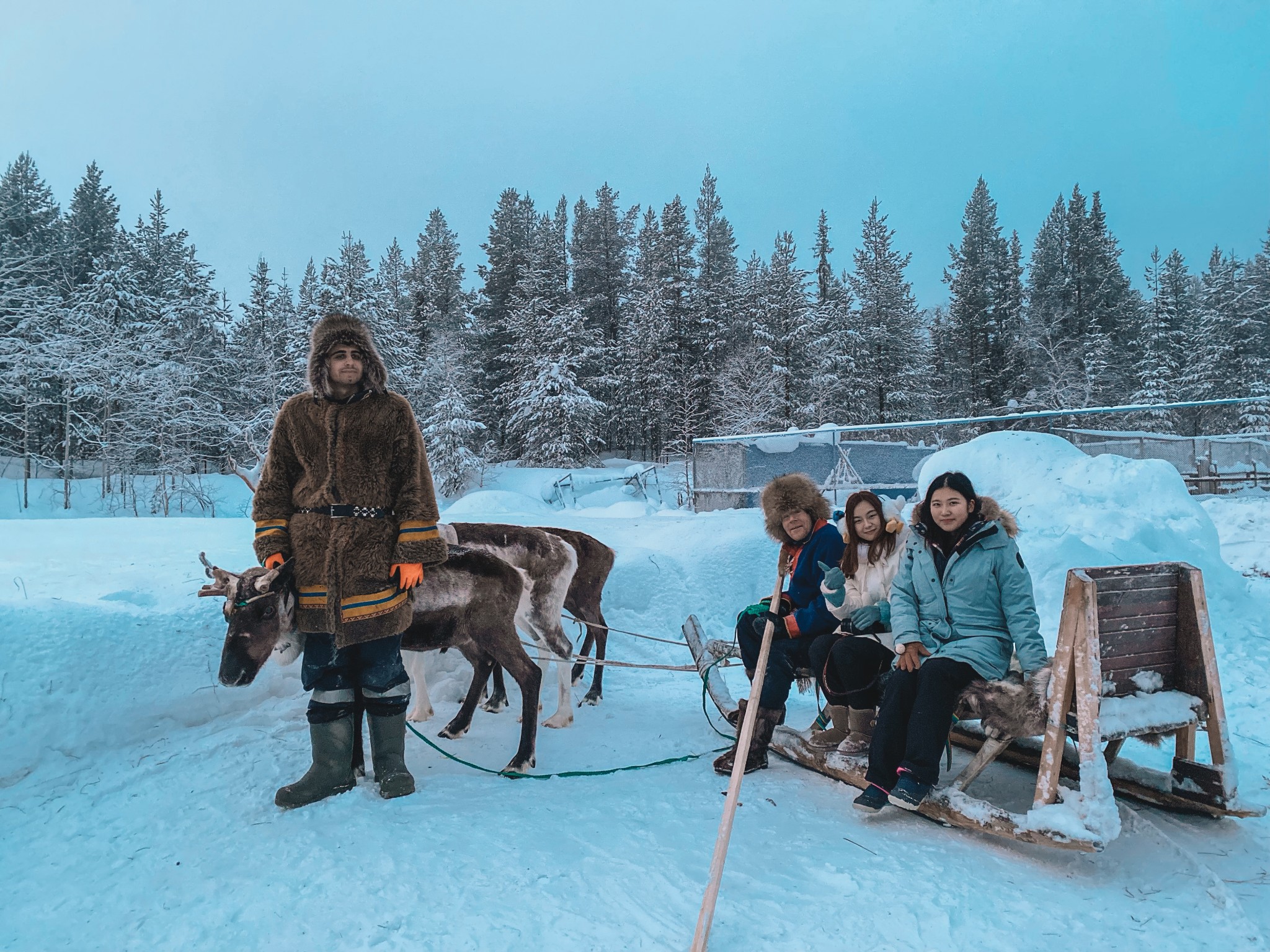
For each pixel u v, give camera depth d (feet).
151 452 96.73
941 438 86.48
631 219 195.11
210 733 13.07
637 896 8.00
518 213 202.18
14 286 97.86
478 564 12.92
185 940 7.21
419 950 7.01
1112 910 7.84
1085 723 8.97
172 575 19.24
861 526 12.66
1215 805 9.77
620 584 23.32
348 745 10.86
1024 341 156.46
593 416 143.84
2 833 9.52
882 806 10.23
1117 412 37.76
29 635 13.12
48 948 7.11
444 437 116.26
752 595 23.77
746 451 55.21
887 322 147.23
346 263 123.54
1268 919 7.71
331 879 8.24
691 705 16.67
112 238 148.15
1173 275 188.85
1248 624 21.02
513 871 8.45
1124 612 9.62
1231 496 46.06
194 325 118.93
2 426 102.12
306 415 11.10
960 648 10.40
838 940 7.23
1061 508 26.20
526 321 158.51
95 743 12.08
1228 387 145.48
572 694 17.40
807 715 15.78
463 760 12.85
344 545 10.65
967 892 8.16
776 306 145.79
